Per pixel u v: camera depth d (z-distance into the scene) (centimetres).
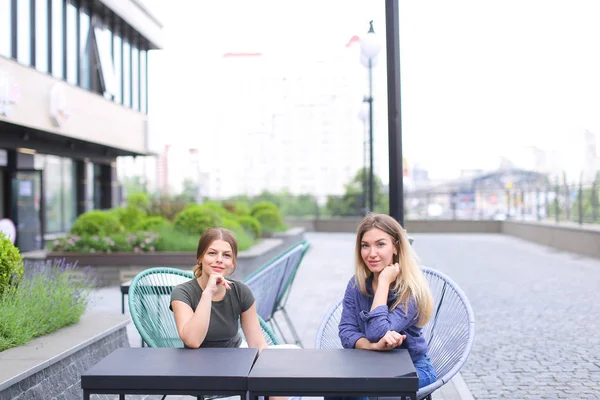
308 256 1684
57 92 1605
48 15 1716
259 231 1594
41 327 381
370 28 1126
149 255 1048
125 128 2169
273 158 7606
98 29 2062
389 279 284
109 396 380
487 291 978
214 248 308
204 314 284
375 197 3069
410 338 285
